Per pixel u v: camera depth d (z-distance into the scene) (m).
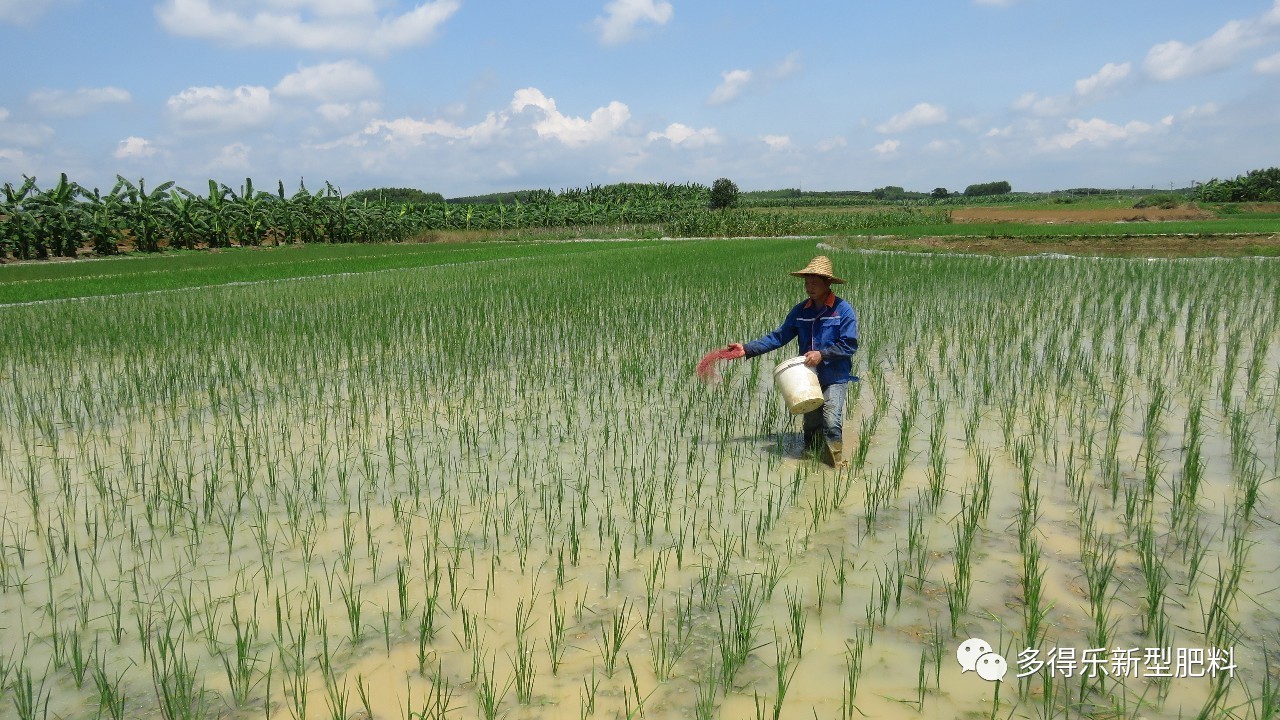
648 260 21.23
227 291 15.02
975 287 13.26
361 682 2.84
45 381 7.61
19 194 27.56
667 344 8.88
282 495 4.62
